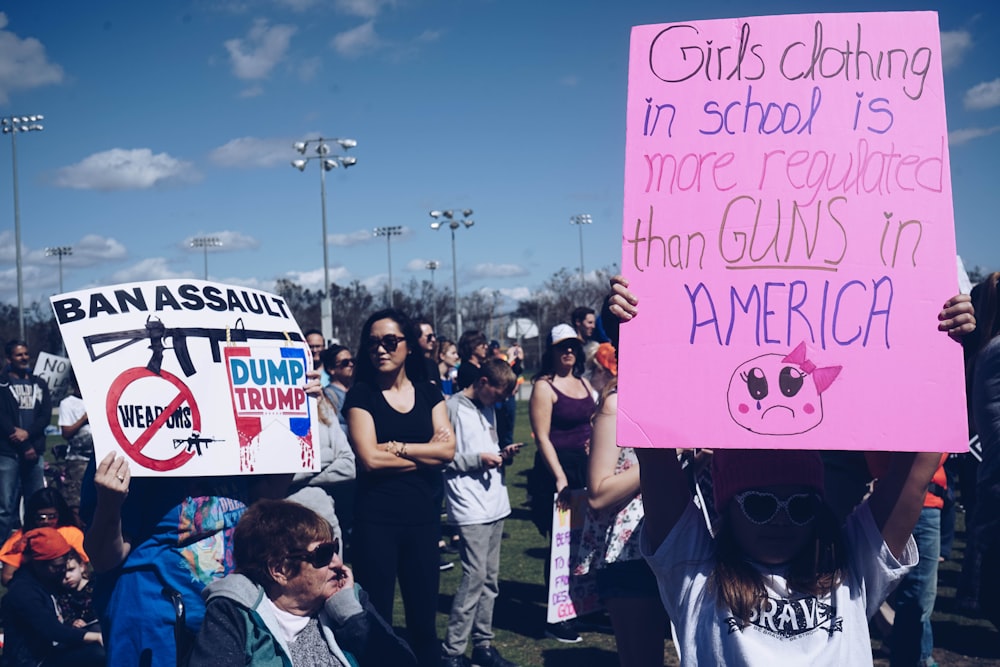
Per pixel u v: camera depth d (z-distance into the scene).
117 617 2.82
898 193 2.10
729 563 2.08
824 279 2.08
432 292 54.75
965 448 1.99
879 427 2.02
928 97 2.13
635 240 2.16
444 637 5.60
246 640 2.48
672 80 2.21
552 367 5.88
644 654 3.30
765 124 2.16
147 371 2.93
